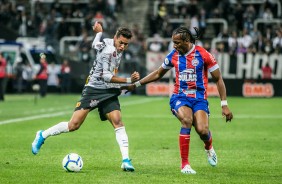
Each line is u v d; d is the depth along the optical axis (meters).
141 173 24.38
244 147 32.97
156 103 68.94
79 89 88.69
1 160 27.66
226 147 32.97
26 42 90.38
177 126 44.34
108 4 95.88
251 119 50.03
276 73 84.44
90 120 48.22
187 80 24.53
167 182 22.44
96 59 25.14
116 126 25.12
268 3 93.06
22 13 94.81
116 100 25.36
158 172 24.66
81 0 99.75
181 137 24.33
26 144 33.38
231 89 83.62
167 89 84.44
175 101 24.72
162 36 92.31
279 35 86.00
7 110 57.31
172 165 26.69
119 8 98.19
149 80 25.31
